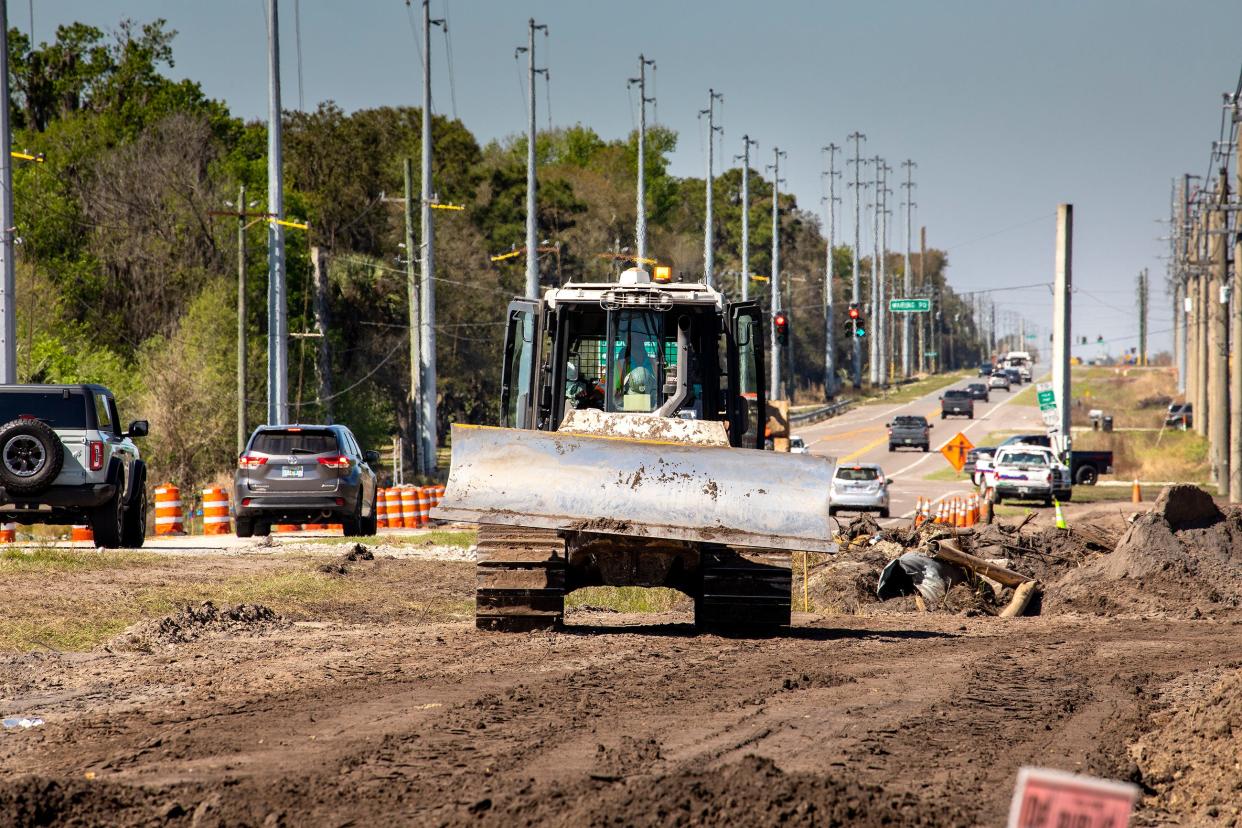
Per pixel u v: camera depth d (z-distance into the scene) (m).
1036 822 13.38
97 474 84.06
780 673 43.47
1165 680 44.44
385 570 79.50
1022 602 75.50
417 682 40.94
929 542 80.00
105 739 32.62
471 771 28.34
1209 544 87.69
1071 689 41.91
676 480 48.75
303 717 34.97
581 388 53.44
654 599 76.38
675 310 52.28
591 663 44.88
